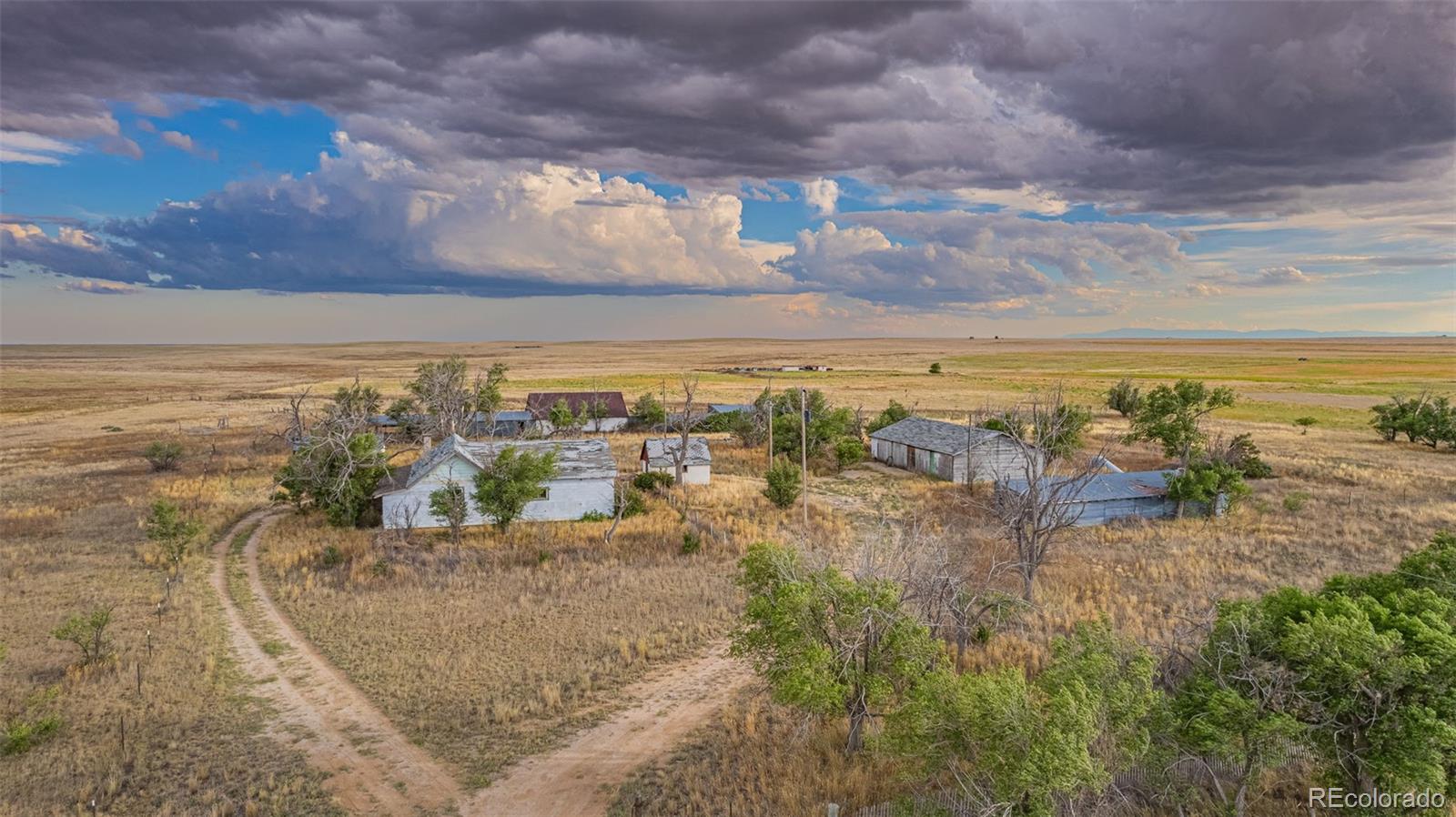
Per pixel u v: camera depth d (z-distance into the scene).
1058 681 15.77
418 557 40.06
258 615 32.09
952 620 26.08
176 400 128.00
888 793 18.78
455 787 20.09
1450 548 19.61
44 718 22.77
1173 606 31.27
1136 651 17.03
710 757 21.33
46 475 63.31
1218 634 17.48
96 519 47.28
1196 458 55.78
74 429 94.00
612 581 35.59
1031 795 14.56
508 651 28.38
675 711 24.02
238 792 19.77
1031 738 14.38
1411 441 76.62
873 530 45.91
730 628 30.25
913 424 70.50
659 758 21.41
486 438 87.94
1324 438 80.62
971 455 58.22
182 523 40.38
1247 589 33.69
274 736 22.53
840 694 18.86
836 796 18.75
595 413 93.56
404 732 22.81
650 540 42.88
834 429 72.50
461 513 42.72
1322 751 16.03
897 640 19.77
